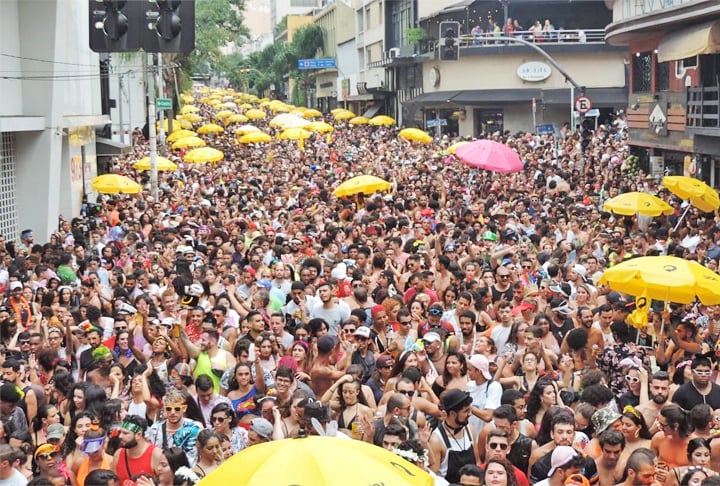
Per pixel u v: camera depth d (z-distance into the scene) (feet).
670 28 136.67
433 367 52.95
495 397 48.32
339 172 175.63
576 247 93.35
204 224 114.83
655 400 45.78
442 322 60.03
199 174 179.73
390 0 361.71
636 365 49.57
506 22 272.10
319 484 27.78
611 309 60.29
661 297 56.49
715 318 64.90
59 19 130.93
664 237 96.07
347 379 45.39
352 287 70.74
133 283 75.25
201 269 73.87
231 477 28.66
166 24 100.27
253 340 57.77
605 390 45.57
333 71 480.64
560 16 282.15
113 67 207.92
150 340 59.16
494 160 114.11
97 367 53.93
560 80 273.95
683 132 139.44
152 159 144.56
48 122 129.39
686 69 139.85
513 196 128.77
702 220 102.83
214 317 58.75
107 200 135.44
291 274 74.28
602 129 222.89
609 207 96.53
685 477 37.22
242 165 199.72
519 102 272.31
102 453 41.68
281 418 45.73
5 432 46.37
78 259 91.56
